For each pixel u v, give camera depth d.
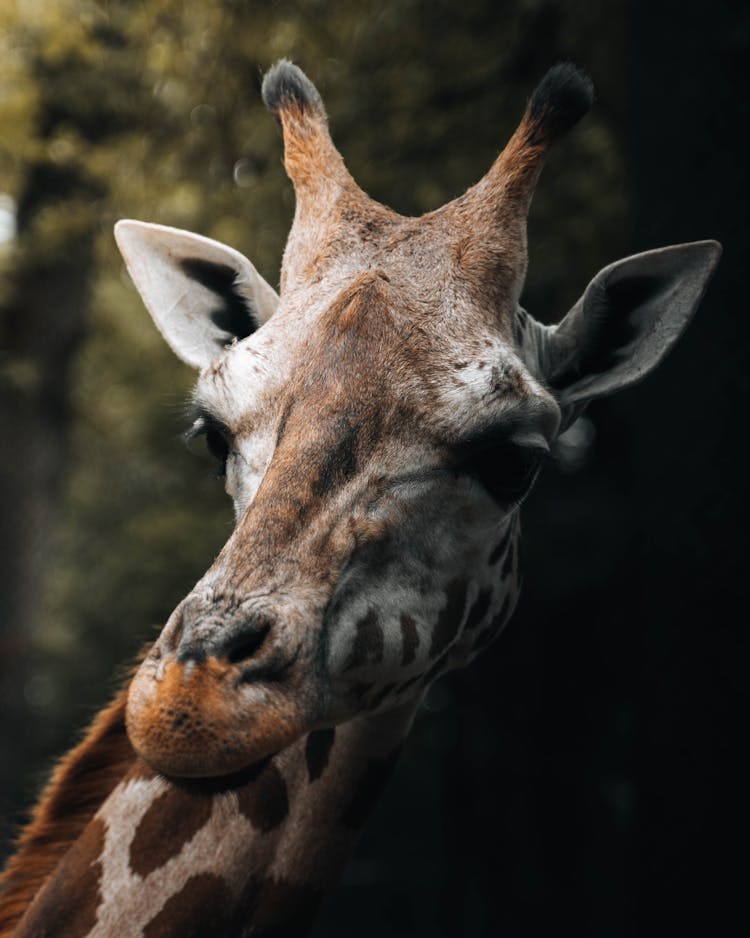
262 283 3.78
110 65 12.04
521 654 17.94
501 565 3.57
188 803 3.50
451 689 18.81
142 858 3.46
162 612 24.48
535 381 3.24
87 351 18.66
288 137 3.70
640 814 6.67
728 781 6.23
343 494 2.99
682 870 6.34
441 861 24.75
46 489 14.65
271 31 11.62
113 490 24.28
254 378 3.15
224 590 2.77
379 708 3.27
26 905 3.61
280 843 3.57
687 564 6.39
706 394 6.37
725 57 6.44
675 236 6.57
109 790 3.69
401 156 11.56
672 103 6.62
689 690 6.36
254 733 2.67
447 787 18.67
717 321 6.37
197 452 21.41
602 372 3.76
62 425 14.86
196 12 11.80
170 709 2.60
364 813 3.71
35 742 15.55
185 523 22.27
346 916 24.19
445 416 3.09
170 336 3.82
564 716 18.09
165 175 12.60
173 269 3.87
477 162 11.52
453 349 3.15
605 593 17.55
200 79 11.95
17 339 14.41
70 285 14.41
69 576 26.23
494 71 11.45
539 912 17.61
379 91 11.24
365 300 3.16
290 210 12.01
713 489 6.34
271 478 2.95
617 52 11.05
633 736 6.99
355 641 3.01
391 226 3.48
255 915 3.54
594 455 17.00
